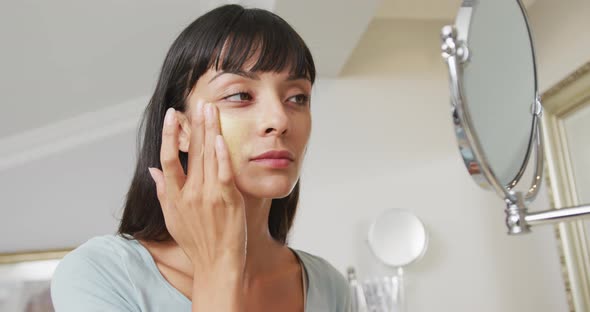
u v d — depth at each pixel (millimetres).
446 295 2285
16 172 2398
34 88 2236
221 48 642
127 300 637
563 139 1881
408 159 2426
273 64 631
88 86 2338
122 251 678
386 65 2527
